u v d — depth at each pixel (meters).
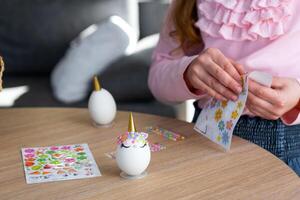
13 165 0.84
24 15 2.22
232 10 1.02
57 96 1.88
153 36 2.10
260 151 0.86
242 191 0.72
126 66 1.86
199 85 0.95
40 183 0.76
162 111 1.87
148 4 2.28
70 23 2.20
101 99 1.00
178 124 1.01
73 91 1.86
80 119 1.06
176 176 0.77
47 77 2.20
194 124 1.01
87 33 2.10
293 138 1.01
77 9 2.20
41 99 1.90
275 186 0.73
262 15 0.99
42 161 0.84
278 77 0.94
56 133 0.98
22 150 0.89
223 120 0.90
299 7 1.00
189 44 1.17
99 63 1.88
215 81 0.91
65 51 2.21
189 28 1.13
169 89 1.09
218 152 0.86
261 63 1.00
